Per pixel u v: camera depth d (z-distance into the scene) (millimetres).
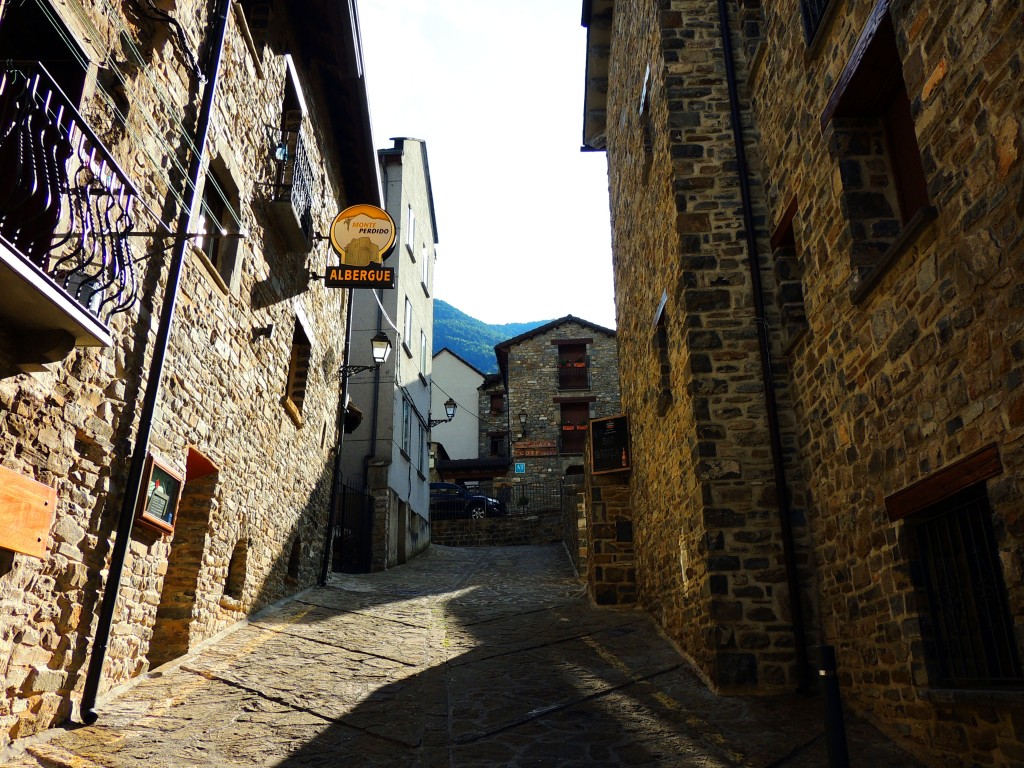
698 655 7668
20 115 4133
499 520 24109
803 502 7324
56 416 5129
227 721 5957
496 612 11164
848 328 6051
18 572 4805
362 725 6051
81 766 4828
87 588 5637
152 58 6355
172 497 6941
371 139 13297
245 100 8688
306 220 10719
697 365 7859
